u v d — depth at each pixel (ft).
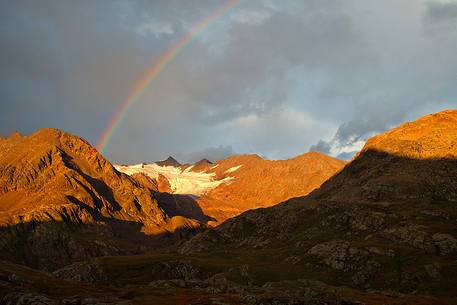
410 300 495.82
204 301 440.86
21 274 527.81
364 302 472.03
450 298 543.39
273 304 442.50
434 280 638.94
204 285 631.15
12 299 387.75
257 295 473.67
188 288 591.78
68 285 526.16
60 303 404.36
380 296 522.88
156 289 542.16
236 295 486.38
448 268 652.07
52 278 567.59
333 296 502.38
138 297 479.00
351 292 545.85
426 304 476.95
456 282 620.49
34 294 399.65
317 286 589.32
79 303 409.90
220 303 427.74
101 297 465.88
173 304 433.07
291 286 586.86
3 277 488.85
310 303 445.78
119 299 452.35
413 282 649.20
